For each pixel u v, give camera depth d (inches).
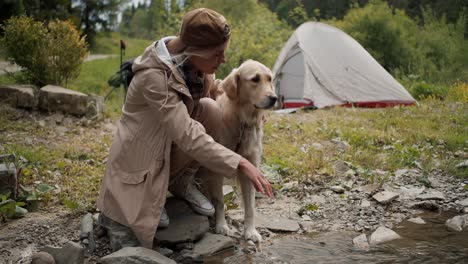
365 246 122.7
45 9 825.5
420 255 115.8
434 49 674.2
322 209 152.9
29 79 320.8
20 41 311.3
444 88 470.6
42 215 134.7
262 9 921.5
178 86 106.7
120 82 380.5
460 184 177.8
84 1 1093.8
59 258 107.6
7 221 129.0
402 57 647.1
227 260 113.6
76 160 194.2
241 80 124.5
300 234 133.3
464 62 632.4
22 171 163.8
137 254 101.8
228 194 149.9
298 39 406.6
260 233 132.1
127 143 111.3
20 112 271.3
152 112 109.4
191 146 103.5
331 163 199.3
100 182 163.9
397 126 290.7
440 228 137.0
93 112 279.3
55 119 267.3
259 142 130.6
